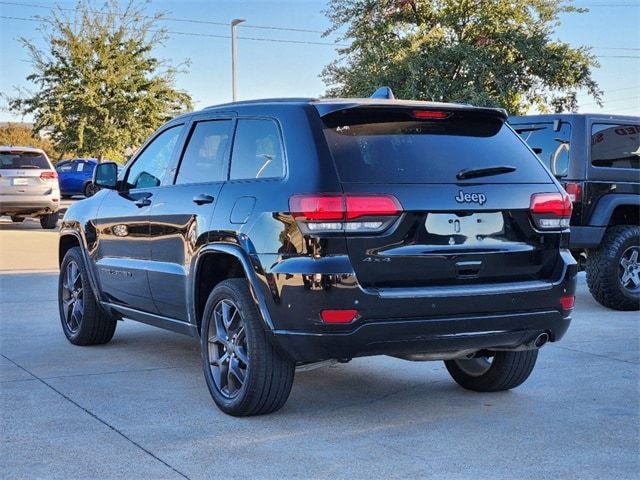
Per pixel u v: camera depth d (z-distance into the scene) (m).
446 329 4.64
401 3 26.77
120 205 6.51
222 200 5.20
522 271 4.95
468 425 4.94
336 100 5.00
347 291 4.45
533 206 4.98
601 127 9.06
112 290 6.62
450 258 4.69
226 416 5.09
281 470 4.15
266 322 4.70
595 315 8.89
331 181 4.55
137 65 30.81
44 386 5.79
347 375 6.20
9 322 8.32
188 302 5.55
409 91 24.58
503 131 5.27
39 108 30.20
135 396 5.54
